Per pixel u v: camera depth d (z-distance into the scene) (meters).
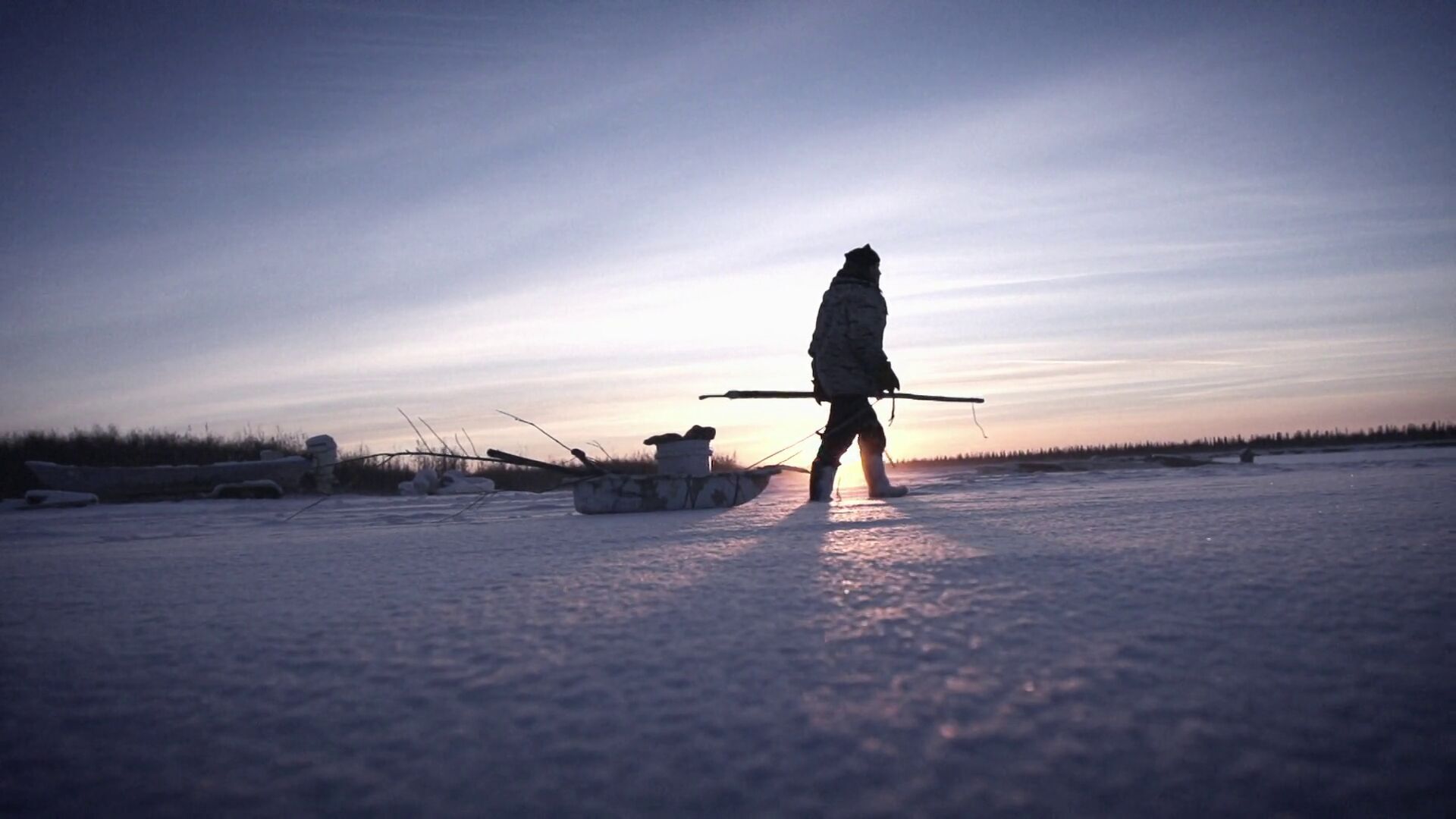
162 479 15.52
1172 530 3.63
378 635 2.10
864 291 7.63
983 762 1.22
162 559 4.37
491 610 2.38
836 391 7.67
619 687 1.59
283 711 1.54
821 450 7.62
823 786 1.17
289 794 1.20
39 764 1.33
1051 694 1.47
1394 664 1.59
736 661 1.73
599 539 4.43
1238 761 1.21
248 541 5.62
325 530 6.48
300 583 3.12
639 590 2.62
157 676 1.79
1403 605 2.00
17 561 4.62
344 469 18.19
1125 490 7.18
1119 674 1.57
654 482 7.12
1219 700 1.43
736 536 4.28
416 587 2.88
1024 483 10.06
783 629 1.99
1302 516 3.97
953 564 2.83
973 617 2.04
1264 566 2.57
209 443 21.92
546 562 3.47
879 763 1.23
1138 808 1.09
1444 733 1.29
